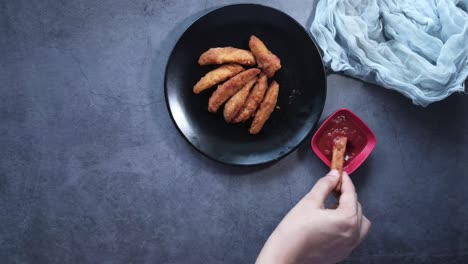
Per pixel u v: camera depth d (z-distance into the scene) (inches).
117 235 66.2
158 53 65.8
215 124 64.4
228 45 64.4
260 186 65.7
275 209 65.8
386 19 64.3
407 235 65.9
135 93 65.9
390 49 64.6
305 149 65.6
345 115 62.3
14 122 66.0
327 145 62.8
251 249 65.9
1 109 65.9
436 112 66.1
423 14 63.9
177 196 65.9
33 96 66.1
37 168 66.1
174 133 65.9
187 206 65.9
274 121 64.5
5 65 65.9
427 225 65.9
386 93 65.9
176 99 63.9
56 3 65.7
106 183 66.1
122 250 66.3
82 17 65.8
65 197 66.1
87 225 66.2
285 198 65.9
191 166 65.8
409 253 66.0
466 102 66.1
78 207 66.1
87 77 65.9
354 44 63.7
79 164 66.1
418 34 63.3
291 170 65.7
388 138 66.1
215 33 63.6
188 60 63.7
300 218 48.9
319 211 48.8
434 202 66.1
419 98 63.5
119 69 65.9
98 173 66.1
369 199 65.9
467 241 65.9
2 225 66.1
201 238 65.9
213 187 65.8
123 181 66.1
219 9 61.6
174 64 63.1
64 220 66.2
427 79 63.0
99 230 66.2
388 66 63.8
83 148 66.1
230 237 65.9
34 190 66.1
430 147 66.1
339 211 48.9
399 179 66.1
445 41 64.1
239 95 62.6
